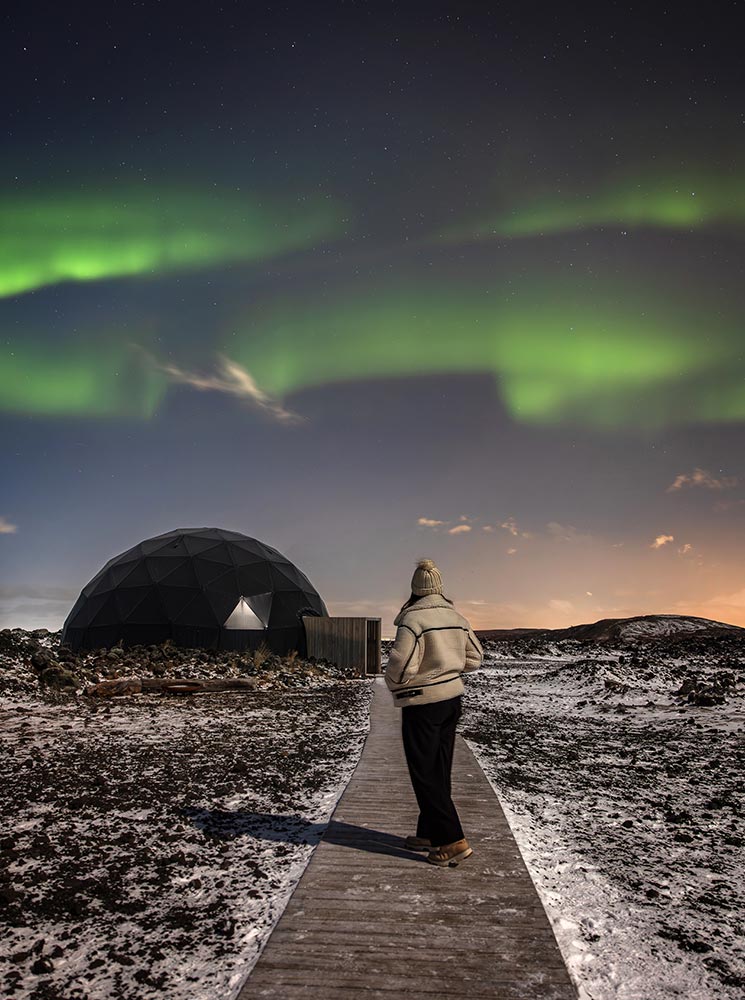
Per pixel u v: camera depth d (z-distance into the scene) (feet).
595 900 14.38
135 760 26.86
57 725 34.91
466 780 23.27
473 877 14.34
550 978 10.52
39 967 11.27
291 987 10.20
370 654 68.74
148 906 13.74
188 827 18.71
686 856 17.57
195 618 70.85
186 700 45.11
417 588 16.37
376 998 9.94
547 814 20.80
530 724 41.27
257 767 25.82
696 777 27.14
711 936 12.92
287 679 57.67
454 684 15.61
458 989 10.19
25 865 15.85
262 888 14.62
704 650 87.86
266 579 76.48
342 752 29.01
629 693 57.11
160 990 10.68
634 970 11.49
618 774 27.43
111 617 71.92
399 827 17.81
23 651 53.47
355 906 12.91
